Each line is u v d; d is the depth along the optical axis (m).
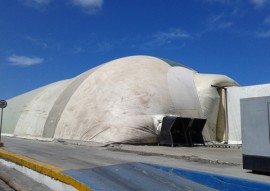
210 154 17.12
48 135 31.80
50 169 9.25
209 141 28.22
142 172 10.06
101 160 13.73
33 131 35.06
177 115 26.97
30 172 10.93
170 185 8.32
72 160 13.68
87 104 28.67
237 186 8.07
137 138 24.67
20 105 42.66
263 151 10.09
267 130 10.05
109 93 27.89
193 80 30.94
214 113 29.47
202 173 9.45
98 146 22.22
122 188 7.77
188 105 28.23
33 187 9.34
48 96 37.97
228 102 29.38
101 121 26.44
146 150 19.19
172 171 10.18
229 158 15.09
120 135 24.70
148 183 8.48
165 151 18.66
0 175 11.53
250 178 9.36
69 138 28.14
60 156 15.42
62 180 8.34
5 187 9.97
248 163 10.47
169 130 24.50
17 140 30.36
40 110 36.44
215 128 29.36
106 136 25.20
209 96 29.44
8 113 43.75
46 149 19.52
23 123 38.25
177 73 30.69
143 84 27.81
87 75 33.03
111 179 8.79
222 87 30.14
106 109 26.84
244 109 10.80
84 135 26.86
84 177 8.56
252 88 27.92
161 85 28.17
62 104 32.28
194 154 16.97
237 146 25.00
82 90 30.78
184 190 7.81
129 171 10.24
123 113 26.00
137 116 25.70
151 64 30.94
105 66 31.91
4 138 34.09
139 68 29.81
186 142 24.72
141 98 26.77
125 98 26.86
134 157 15.09
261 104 10.30
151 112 26.16
